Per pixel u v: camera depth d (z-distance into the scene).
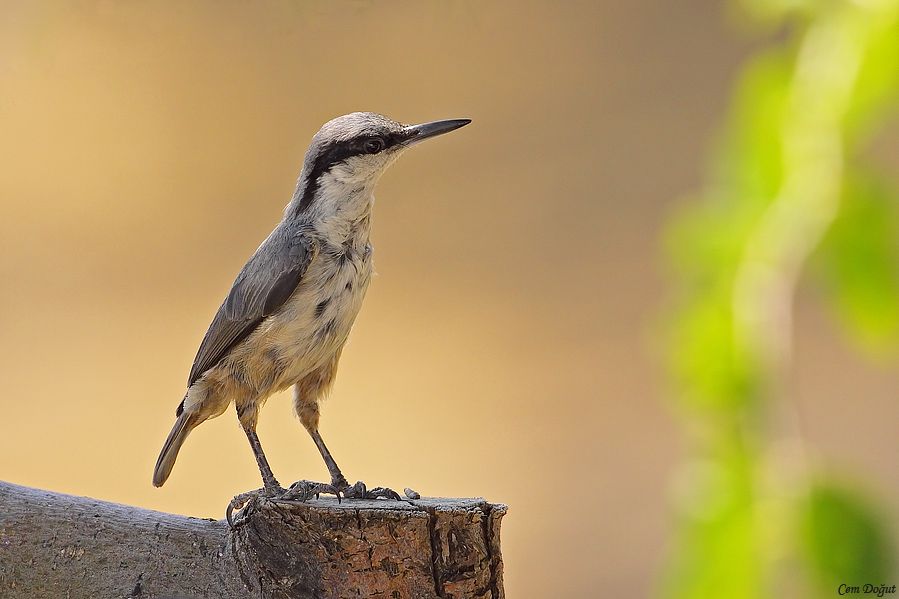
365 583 4.00
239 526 4.01
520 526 4.39
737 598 1.27
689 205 1.58
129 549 4.01
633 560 4.36
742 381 1.34
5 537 4.01
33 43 4.10
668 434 4.68
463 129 6.61
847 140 1.32
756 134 1.42
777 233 1.37
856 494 1.22
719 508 1.30
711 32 6.81
